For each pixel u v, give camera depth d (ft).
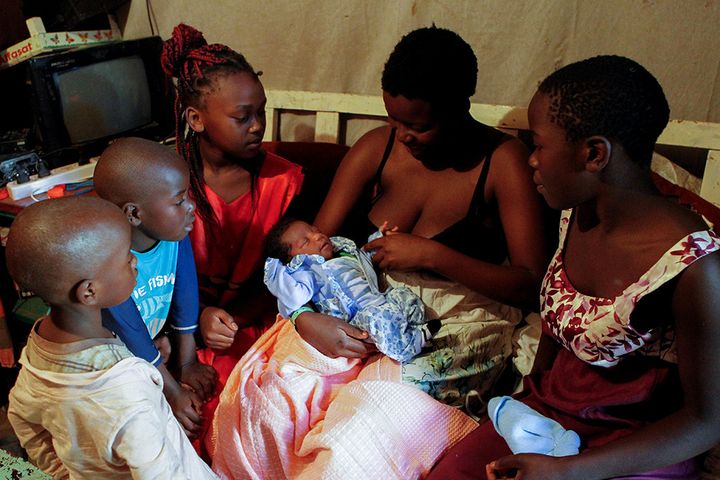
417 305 5.25
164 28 8.00
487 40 6.43
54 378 3.75
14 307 6.79
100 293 3.86
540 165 3.91
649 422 4.06
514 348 5.54
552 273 4.38
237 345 6.08
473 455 4.40
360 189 5.89
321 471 4.47
